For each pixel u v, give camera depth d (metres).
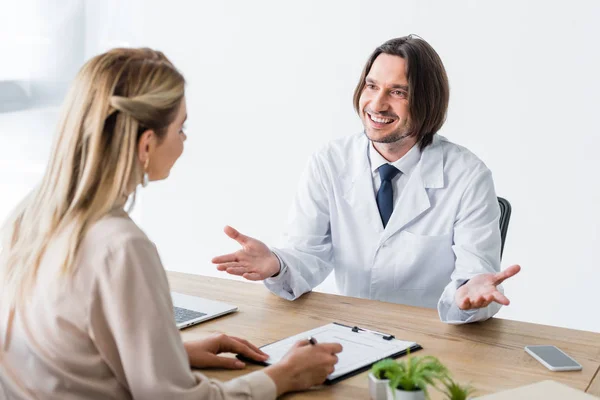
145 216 3.72
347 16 3.20
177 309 1.71
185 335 1.57
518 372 1.39
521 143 3.02
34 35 3.48
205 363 1.39
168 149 1.21
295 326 1.63
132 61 1.16
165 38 3.54
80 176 1.14
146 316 1.09
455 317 1.66
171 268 3.71
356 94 2.06
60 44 3.50
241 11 3.38
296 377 1.27
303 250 2.12
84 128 1.13
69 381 1.12
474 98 3.06
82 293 1.11
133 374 1.09
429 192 2.06
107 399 1.14
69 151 1.14
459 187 2.04
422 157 2.07
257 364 1.42
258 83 3.40
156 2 3.51
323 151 2.21
